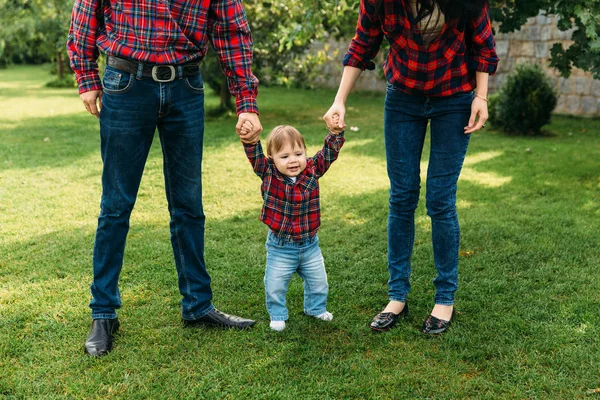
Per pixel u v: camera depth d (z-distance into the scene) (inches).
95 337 105.0
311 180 111.6
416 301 126.9
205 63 429.4
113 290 108.0
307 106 534.6
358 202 208.2
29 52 761.6
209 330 112.7
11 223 184.4
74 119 450.0
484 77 104.5
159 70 96.8
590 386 93.4
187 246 110.3
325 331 113.6
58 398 90.5
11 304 124.3
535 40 458.0
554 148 309.0
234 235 172.6
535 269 143.7
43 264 148.5
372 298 128.5
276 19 394.9
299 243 111.6
